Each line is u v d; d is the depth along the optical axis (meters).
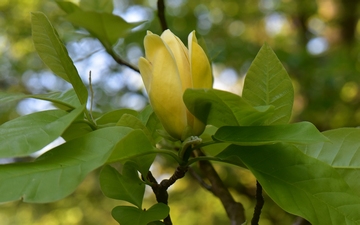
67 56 0.45
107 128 0.43
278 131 0.43
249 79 0.48
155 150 0.44
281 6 2.21
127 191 0.48
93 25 0.70
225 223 2.34
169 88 0.45
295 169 0.45
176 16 2.06
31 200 0.38
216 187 0.68
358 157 0.50
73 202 2.55
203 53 0.46
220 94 0.42
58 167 0.40
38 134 0.42
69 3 0.75
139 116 0.52
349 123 1.62
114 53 0.72
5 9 2.24
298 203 0.44
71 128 0.52
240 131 0.44
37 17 0.45
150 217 0.45
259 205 0.50
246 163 0.45
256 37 2.31
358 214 0.44
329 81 1.55
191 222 2.40
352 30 2.10
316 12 2.14
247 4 2.27
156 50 0.45
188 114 0.46
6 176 0.40
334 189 0.45
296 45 2.14
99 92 1.85
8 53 2.26
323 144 0.51
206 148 0.58
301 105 1.71
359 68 1.59
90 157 0.41
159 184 0.48
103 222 2.60
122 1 2.11
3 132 0.42
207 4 2.20
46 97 0.50
